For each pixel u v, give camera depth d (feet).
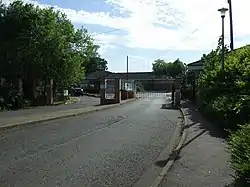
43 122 67.82
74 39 153.99
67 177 27.63
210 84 77.15
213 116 62.08
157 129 58.03
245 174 21.16
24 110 97.14
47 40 128.77
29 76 131.44
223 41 70.64
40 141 44.91
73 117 78.89
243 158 22.40
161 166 31.76
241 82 55.47
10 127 57.93
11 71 124.57
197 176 26.63
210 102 69.62
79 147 40.65
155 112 92.17
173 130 57.06
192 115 78.07
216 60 85.71
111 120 71.97
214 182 24.81
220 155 34.40
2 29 125.59
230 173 27.14
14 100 108.47
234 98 53.42
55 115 78.07
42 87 136.56
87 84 314.76
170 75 374.22
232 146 25.08
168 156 36.11
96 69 407.64
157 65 390.21
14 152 37.40
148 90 323.16
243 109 45.34
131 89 172.04
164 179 26.02
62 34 143.13
